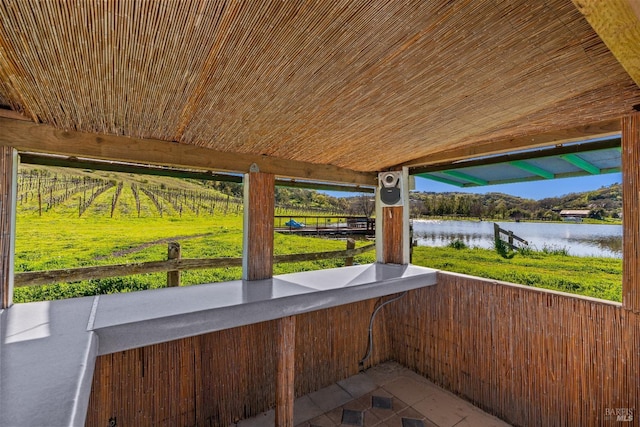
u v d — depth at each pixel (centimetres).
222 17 107
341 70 147
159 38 116
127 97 164
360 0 103
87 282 415
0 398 98
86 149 208
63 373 116
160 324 182
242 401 268
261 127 219
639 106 186
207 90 160
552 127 226
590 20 89
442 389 310
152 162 233
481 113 201
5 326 166
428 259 488
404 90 168
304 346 303
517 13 110
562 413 227
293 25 113
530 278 359
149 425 226
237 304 209
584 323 217
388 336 370
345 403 289
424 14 110
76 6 98
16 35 109
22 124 188
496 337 269
